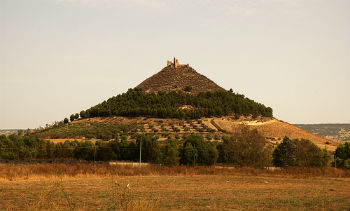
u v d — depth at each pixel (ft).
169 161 276.82
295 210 79.30
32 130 608.60
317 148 320.29
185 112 593.01
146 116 599.16
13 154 318.65
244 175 195.31
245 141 274.77
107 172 182.09
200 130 513.04
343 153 327.26
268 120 617.62
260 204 88.33
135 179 157.79
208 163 304.30
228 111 626.64
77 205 81.35
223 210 79.15
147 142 325.83
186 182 149.07
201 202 90.89
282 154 312.50
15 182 134.41
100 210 75.61
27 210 75.15
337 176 198.59
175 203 88.22
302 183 154.30
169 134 494.59
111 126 555.69
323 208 81.56
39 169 179.01
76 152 341.62
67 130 540.93
